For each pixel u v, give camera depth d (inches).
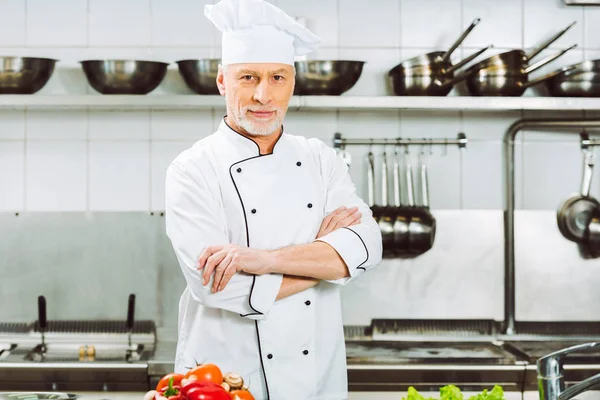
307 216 96.1
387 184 165.9
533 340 163.6
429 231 160.7
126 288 163.5
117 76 149.0
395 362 141.8
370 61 166.4
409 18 166.6
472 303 165.9
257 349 93.0
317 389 94.8
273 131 92.4
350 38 165.9
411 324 165.3
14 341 161.2
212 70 148.9
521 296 166.1
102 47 164.1
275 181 95.0
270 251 90.8
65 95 150.0
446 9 166.9
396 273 165.0
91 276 163.2
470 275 165.9
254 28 89.9
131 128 164.2
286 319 92.7
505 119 167.2
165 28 164.4
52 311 162.7
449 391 69.1
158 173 164.9
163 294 163.9
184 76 152.1
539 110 167.6
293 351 93.2
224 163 94.6
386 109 165.8
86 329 162.9
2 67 148.8
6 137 163.2
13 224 162.4
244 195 94.0
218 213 93.7
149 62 149.6
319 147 101.1
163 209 164.6
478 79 153.6
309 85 150.4
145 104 150.7
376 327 164.7
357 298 164.9
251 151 94.6
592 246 164.9
